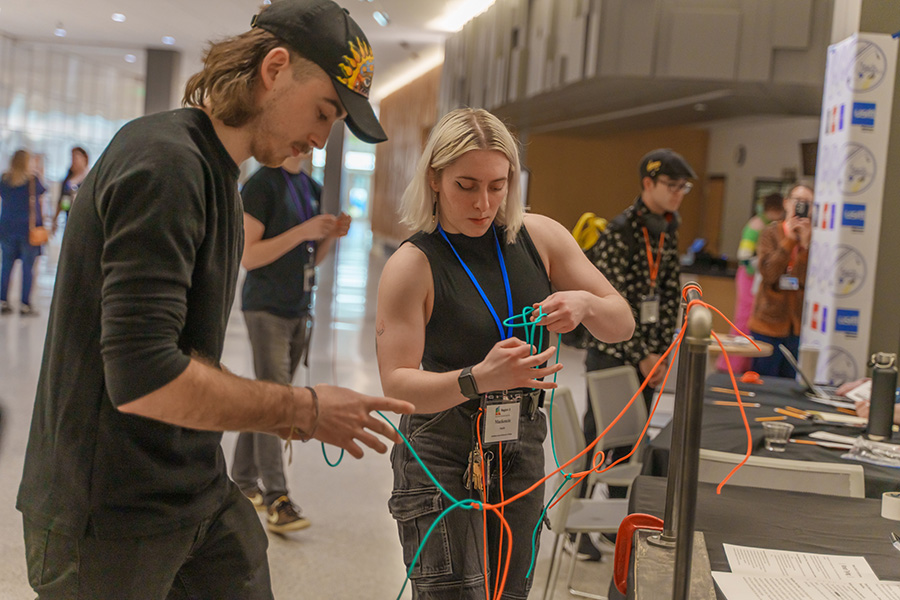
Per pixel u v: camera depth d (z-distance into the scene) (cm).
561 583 295
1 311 778
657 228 328
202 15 1096
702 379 103
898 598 127
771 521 169
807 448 249
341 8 126
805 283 533
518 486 163
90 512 119
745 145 1195
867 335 474
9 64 1399
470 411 160
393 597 272
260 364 325
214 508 134
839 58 489
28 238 769
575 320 155
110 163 114
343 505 361
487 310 163
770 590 129
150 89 1412
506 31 929
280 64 120
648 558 133
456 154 153
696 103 923
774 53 670
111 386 107
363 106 125
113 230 109
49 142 1505
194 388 107
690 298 125
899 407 272
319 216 312
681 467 104
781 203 629
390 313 159
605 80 723
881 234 470
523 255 171
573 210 1356
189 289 122
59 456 120
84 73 1570
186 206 112
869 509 180
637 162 1352
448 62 1201
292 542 317
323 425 116
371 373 629
